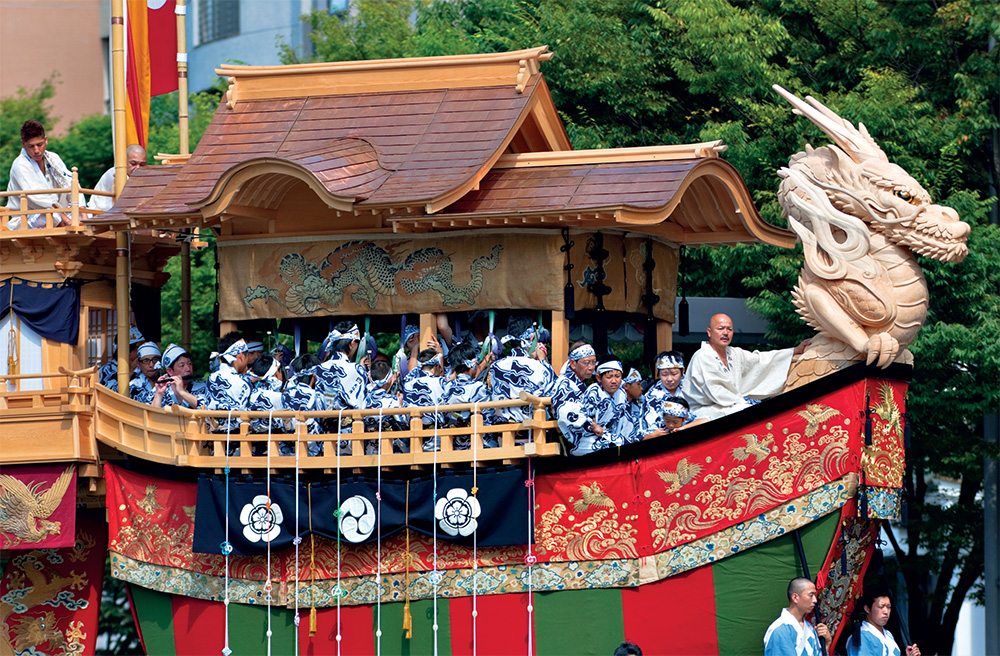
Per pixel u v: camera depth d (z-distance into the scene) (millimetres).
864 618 32188
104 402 37188
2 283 40281
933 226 30766
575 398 32406
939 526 53219
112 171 42812
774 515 30812
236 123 38719
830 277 31031
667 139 53375
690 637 31516
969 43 52625
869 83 48812
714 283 52844
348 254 36281
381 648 33688
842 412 30500
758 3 54156
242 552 34281
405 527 32906
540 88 36812
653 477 31641
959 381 48500
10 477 37625
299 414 33062
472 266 34938
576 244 34500
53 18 105938
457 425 33281
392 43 75375
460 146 35156
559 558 32219
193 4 100625
